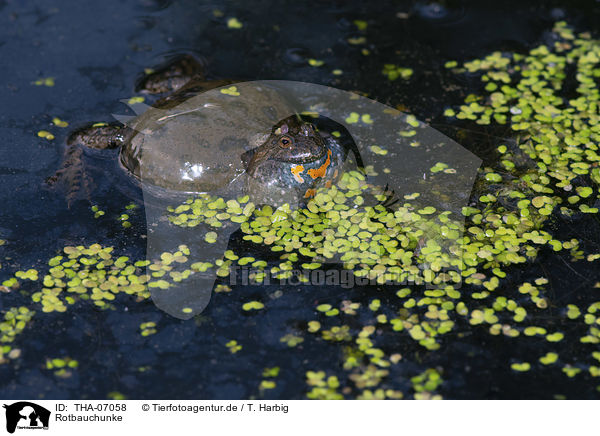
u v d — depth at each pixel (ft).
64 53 26.14
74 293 17.92
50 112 23.68
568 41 26.63
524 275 18.12
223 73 25.30
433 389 15.57
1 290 18.01
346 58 26.14
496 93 24.27
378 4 28.66
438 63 25.88
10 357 16.43
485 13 28.07
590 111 23.40
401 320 17.11
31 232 19.66
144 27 27.48
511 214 19.83
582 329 16.72
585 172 21.02
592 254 18.70
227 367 16.22
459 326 16.93
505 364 16.07
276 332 16.98
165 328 17.08
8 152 22.16
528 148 22.11
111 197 20.70
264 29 27.50
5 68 25.40
